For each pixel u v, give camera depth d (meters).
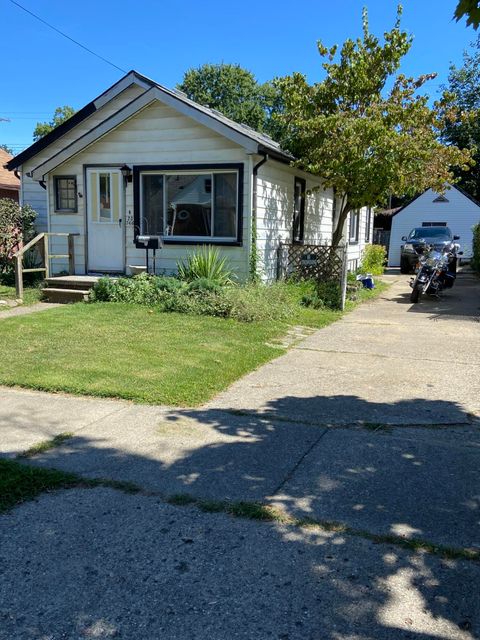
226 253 11.46
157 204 12.03
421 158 12.17
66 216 12.77
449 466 3.90
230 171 11.26
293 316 9.84
